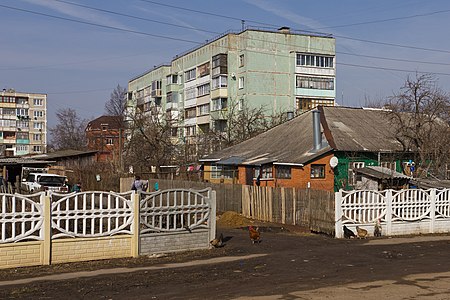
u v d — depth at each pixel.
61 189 34.94
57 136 91.62
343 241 17.95
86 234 13.30
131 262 13.34
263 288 10.23
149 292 9.95
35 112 103.88
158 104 81.25
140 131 53.78
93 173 44.44
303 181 31.17
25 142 102.31
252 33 59.22
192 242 15.34
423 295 9.53
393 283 10.64
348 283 10.69
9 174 43.47
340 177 32.06
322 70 61.50
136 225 14.07
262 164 33.44
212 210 15.83
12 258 12.23
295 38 60.84
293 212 22.47
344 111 38.25
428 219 20.41
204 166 43.38
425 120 31.39
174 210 14.96
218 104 61.47
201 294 9.73
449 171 29.94
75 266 12.68
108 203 13.72
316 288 10.20
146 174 43.25
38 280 11.06
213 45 64.38
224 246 16.25
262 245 16.62
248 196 26.30
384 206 19.61
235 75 61.28
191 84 70.44
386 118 36.94
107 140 86.75
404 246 16.58
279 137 37.91
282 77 60.06
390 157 33.09
